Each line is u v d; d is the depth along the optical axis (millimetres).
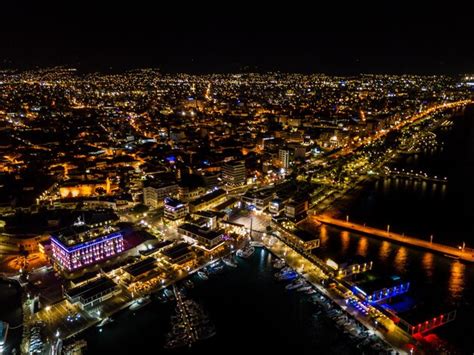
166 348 187125
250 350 187000
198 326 199500
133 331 196625
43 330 192000
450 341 186125
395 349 181750
